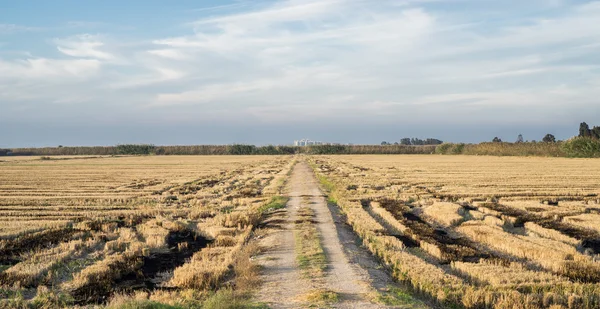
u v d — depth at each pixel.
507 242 20.27
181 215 30.77
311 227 25.08
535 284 14.02
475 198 38.59
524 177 58.84
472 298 12.70
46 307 13.34
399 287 14.66
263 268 16.75
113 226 26.61
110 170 81.06
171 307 11.80
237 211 31.55
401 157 146.50
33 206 35.50
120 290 15.31
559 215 29.55
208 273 15.91
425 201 36.75
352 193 42.41
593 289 13.77
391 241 20.77
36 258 18.81
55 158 147.25
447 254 18.67
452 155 162.00
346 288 13.95
